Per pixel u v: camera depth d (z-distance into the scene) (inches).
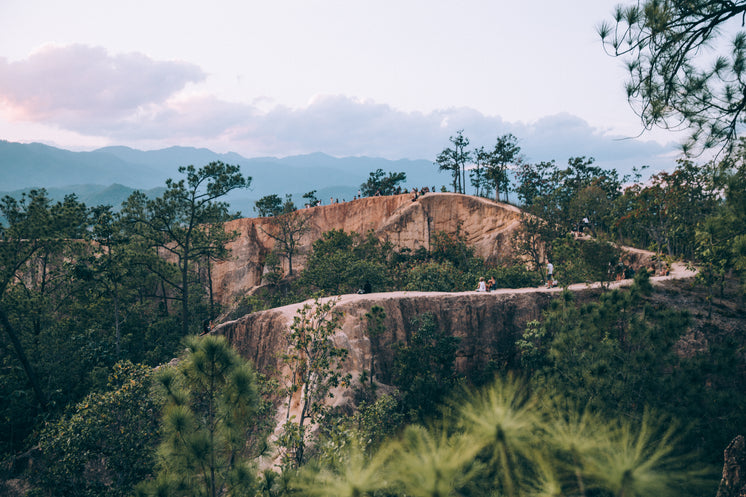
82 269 1357.0
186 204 1641.2
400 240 2426.2
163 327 1631.4
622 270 943.0
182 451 207.5
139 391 625.9
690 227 1086.4
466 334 977.5
